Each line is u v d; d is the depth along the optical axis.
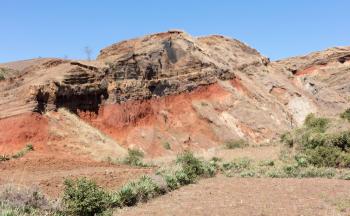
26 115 39.38
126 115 50.31
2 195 11.65
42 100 41.97
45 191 16.59
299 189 17.64
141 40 60.84
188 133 52.62
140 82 54.00
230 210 13.67
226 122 54.53
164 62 58.12
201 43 65.06
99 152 39.44
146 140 48.88
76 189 13.60
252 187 18.80
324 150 27.58
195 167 23.92
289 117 63.25
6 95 43.44
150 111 53.12
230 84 60.44
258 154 34.44
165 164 31.59
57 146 38.25
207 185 20.23
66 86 44.97
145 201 16.22
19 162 28.08
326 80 94.06
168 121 53.50
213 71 59.66
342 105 75.38
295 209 13.48
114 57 56.78
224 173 25.94
